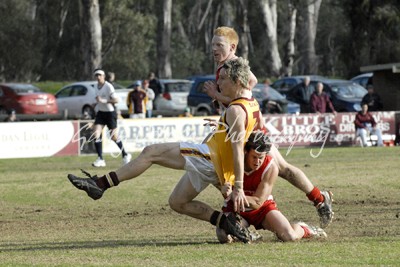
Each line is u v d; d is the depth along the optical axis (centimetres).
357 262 2153
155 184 4638
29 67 19912
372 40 14575
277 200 3894
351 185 4412
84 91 10825
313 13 15812
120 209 3759
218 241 2662
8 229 3206
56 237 2920
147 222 3306
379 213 3359
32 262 2258
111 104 5966
